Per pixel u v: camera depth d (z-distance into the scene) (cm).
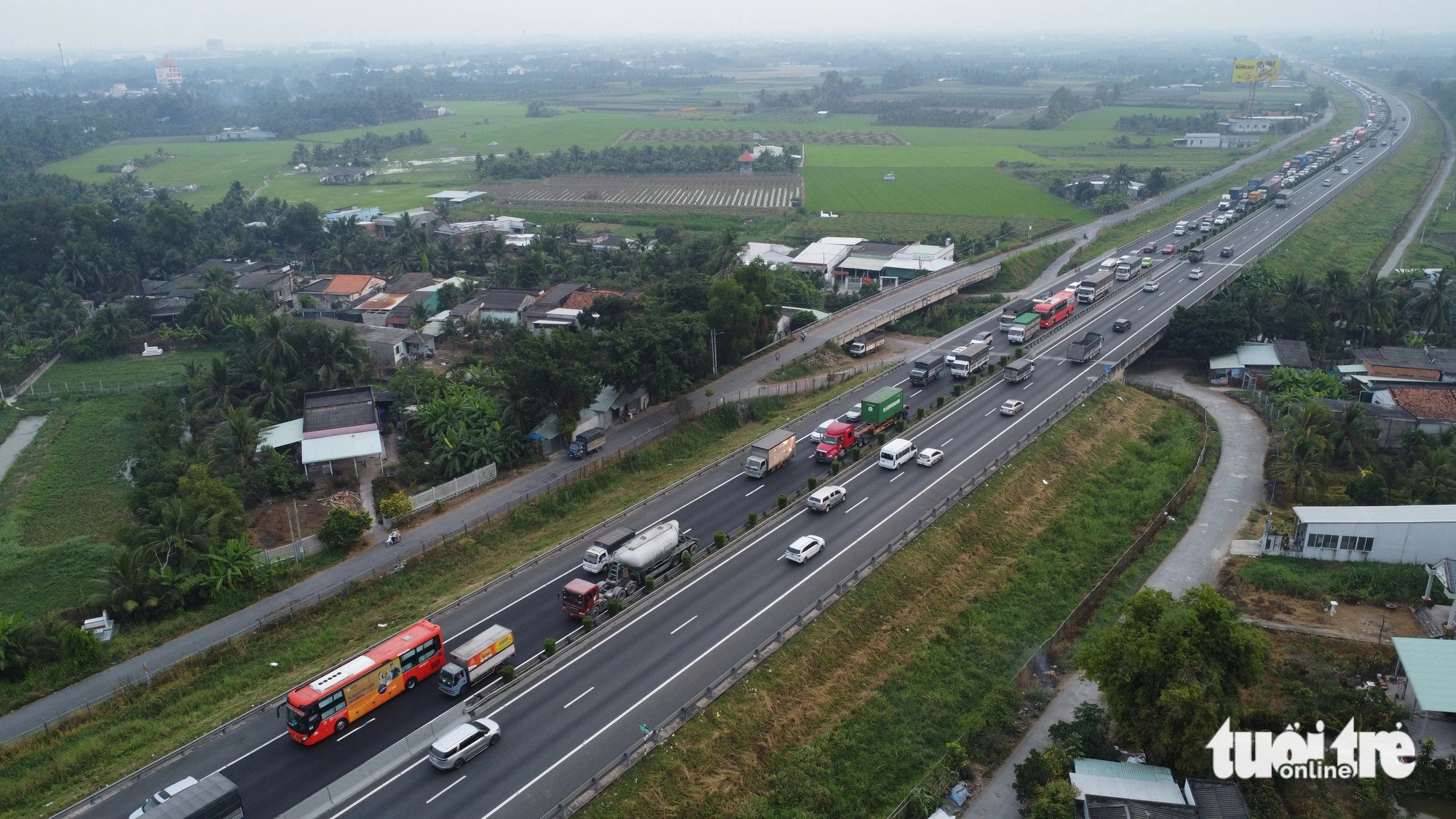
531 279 18612
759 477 10256
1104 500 10306
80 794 6044
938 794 6134
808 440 11406
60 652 7594
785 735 6638
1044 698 7150
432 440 11381
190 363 14275
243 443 10675
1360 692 6638
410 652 6850
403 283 18388
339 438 11106
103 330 16050
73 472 11831
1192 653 6019
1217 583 8594
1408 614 7869
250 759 6200
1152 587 8594
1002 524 9525
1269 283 16538
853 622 7750
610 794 5828
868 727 6850
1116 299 16850
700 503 9738
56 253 19038
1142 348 14200
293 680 7244
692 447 11738
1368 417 11088
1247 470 10888
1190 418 12494
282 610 8194
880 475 10331
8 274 18975
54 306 16875
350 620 8225
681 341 12462
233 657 7650
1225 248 19388
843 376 13700
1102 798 5697
